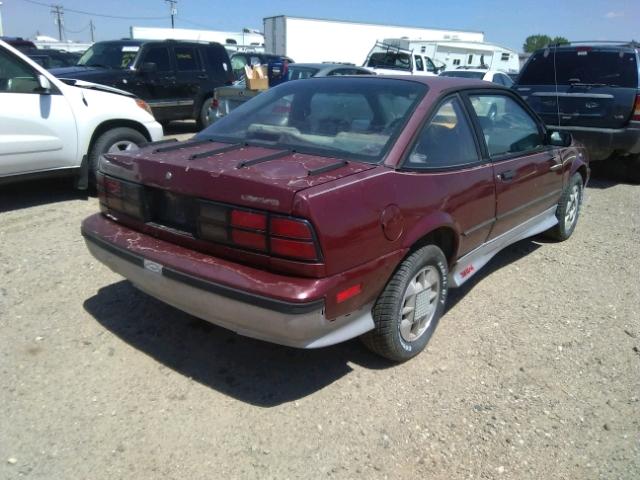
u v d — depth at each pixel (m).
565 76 8.17
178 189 2.80
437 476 2.46
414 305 3.17
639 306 4.19
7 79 5.42
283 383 3.03
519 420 2.84
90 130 5.97
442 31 30.69
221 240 2.66
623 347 3.59
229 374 3.08
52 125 5.64
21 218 5.50
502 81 16.48
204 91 11.09
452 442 2.66
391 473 2.46
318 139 3.23
